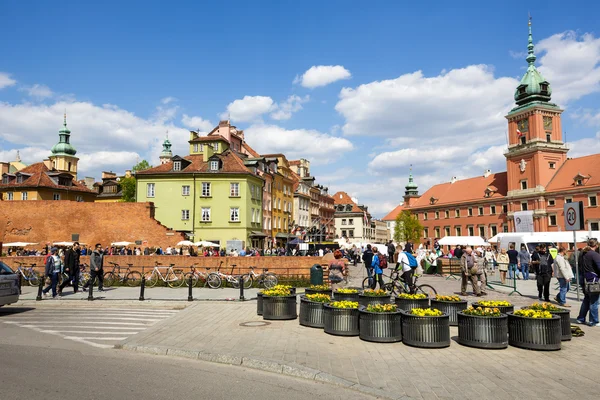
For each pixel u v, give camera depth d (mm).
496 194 93062
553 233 40062
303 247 51062
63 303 18312
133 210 40875
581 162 79125
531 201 82938
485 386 7367
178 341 10578
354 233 125812
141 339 10867
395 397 6848
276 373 8312
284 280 26047
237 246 47781
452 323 12766
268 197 63938
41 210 41375
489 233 93438
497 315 10133
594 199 73000
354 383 7480
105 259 28438
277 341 10602
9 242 41125
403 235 114562
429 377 7859
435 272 33844
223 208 53906
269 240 63250
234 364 8922
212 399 6609
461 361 8938
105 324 13219
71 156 105812
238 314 15070
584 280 12914
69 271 20969
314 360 8852
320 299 12633
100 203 41250
